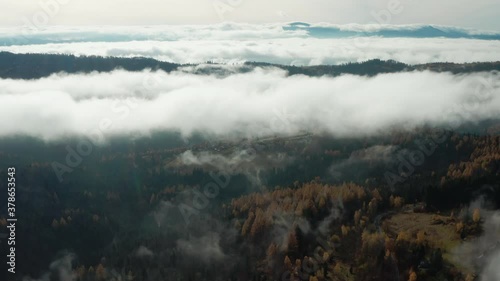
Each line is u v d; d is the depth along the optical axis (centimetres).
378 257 13112
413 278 11988
